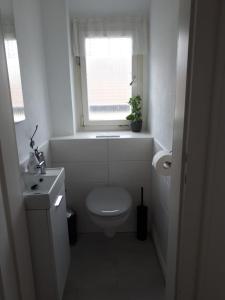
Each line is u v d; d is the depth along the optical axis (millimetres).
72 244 2178
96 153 2193
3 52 988
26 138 1607
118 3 2229
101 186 2254
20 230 1128
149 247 2135
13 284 1048
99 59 2357
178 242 917
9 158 1027
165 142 1704
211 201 840
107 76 2410
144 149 2193
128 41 2309
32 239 1260
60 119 2266
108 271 1854
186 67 764
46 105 2105
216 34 707
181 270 930
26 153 1604
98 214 1787
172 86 1497
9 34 1308
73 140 2152
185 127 805
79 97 2477
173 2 1439
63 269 1494
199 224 873
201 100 756
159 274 1817
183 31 785
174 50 1438
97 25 2238
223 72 729
